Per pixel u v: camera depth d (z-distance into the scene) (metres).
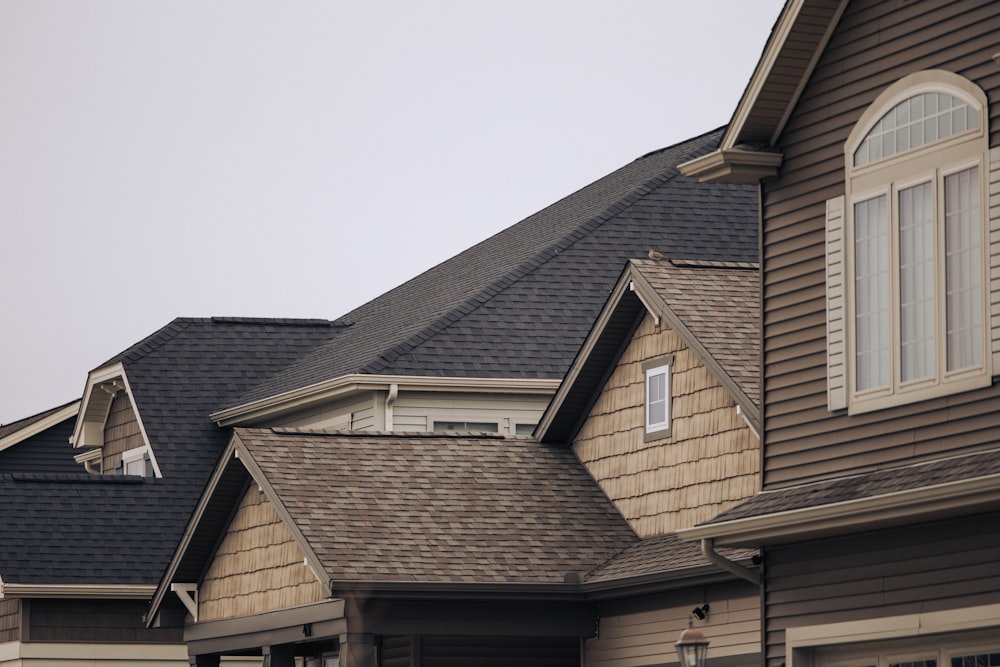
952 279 19.83
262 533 29.84
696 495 27.19
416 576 26.33
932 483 18.50
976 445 19.30
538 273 39.03
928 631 19.33
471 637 28.31
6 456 50.16
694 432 27.44
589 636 27.69
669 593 26.06
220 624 30.67
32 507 37.41
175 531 37.88
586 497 29.62
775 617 21.81
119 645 36.09
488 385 36.16
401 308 43.75
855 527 19.89
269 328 45.16
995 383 19.16
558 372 36.69
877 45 21.22
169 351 43.56
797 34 21.77
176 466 40.09
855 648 20.77
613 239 39.84
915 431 20.11
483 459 30.28
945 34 20.28
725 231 40.03
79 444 44.88
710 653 24.94
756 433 25.94
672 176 41.19
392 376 35.72
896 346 20.50
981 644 19.11
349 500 28.09
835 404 21.22
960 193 19.86
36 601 35.72
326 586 25.95
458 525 28.00
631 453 29.12
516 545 27.72
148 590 35.94
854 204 21.33
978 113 19.67
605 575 26.84
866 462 20.72
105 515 37.84
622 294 28.94
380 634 26.61
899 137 20.80
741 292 28.53
